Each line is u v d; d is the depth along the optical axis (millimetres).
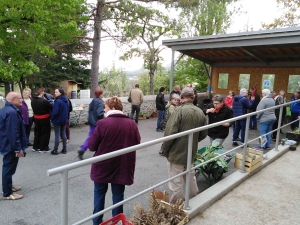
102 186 2504
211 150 3781
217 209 2902
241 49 9930
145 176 4152
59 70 15508
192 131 2543
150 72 15562
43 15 6570
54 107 5137
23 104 5547
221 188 3266
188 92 2898
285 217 2771
